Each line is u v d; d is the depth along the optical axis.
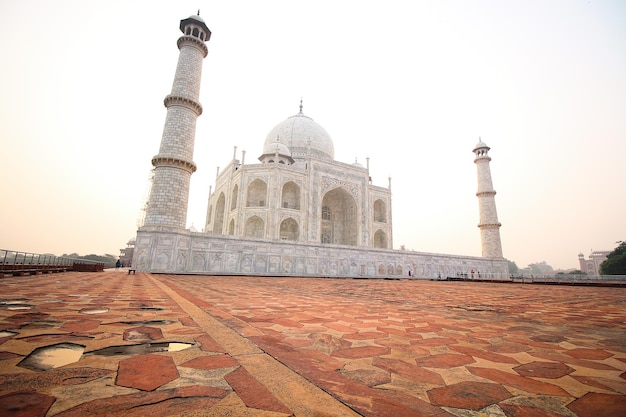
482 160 53.00
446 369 2.62
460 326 4.72
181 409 1.67
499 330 4.46
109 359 2.50
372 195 50.59
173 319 4.36
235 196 44.06
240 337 3.41
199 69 29.95
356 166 49.03
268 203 40.12
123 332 3.46
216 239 28.66
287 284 16.33
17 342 2.91
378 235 52.62
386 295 10.71
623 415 1.78
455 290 14.91
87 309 5.05
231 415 1.61
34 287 8.72
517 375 2.51
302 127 53.88
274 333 3.79
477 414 1.77
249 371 2.33
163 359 2.54
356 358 2.86
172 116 27.84
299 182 43.09
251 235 42.47
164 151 27.09
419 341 3.64
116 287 9.73
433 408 1.83
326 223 50.06
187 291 9.53
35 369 2.21
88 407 1.65
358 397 1.95
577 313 6.60
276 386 2.06
